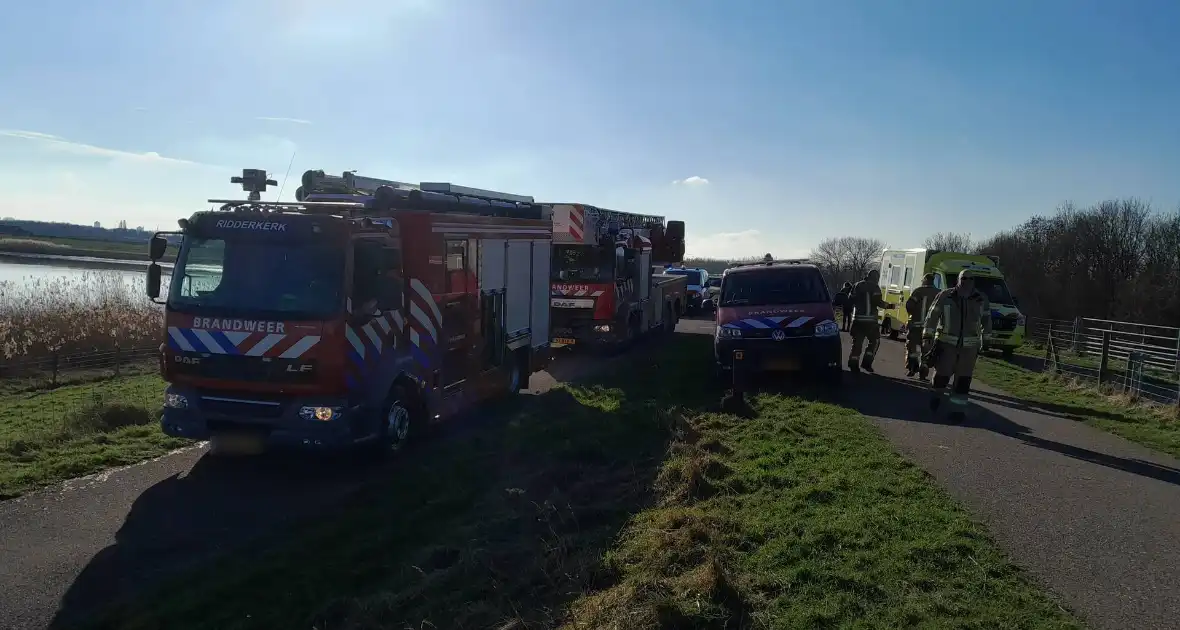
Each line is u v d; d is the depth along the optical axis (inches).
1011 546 197.8
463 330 380.5
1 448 312.7
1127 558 190.5
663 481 263.1
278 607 185.8
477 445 335.9
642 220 925.8
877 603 162.4
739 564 184.7
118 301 740.0
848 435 319.6
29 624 174.4
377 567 209.5
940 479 260.1
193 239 296.7
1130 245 1587.1
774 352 447.5
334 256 287.1
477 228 394.9
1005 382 534.0
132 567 207.2
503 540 221.8
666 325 882.8
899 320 836.0
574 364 622.5
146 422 372.5
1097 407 428.5
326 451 285.4
